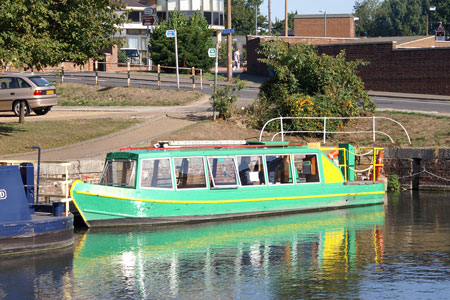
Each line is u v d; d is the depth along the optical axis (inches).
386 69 2055.9
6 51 964.6
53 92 1349.7
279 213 896.9
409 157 1130.0
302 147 943.0
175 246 697.6
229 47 2070.6
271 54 1406.3
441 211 903.1
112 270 602.5
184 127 1221.7
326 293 532.4
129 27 2839.6
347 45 2155.5
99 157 965.8
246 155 876.0
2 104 1326.3
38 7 995.9
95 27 1107.3
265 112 1290.6
